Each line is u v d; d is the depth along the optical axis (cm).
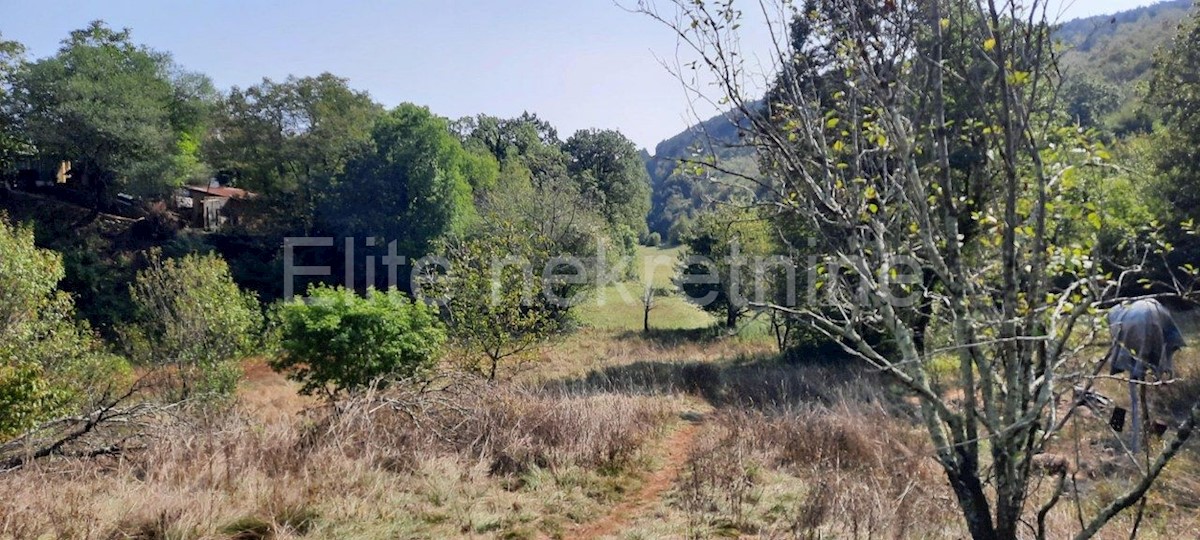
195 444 601
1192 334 1121
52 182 3703
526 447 694
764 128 299
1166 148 1366
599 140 5909
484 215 3216
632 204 5728
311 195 3556
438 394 803
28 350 1102
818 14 310
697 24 304
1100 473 482
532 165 5325
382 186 3231
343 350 1046
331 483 547
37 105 3325
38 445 655
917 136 300
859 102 339
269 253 3422
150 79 4022
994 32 241
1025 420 247
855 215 295
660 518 570
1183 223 313
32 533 416
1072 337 301
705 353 2109
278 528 468
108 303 2752
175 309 1475
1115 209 289
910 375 304
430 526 510
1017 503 269
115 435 682
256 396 1497
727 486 617
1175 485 473
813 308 356
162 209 3616
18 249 1189
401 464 620
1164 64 1508
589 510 585
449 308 1425
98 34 4003
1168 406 708
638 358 2000
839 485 525
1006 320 244
